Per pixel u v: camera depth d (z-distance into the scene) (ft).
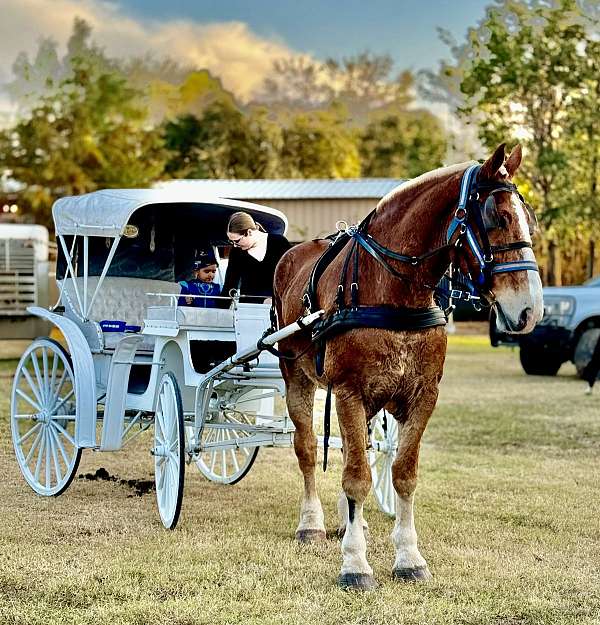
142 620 15.35
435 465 29.12
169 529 21.01
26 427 34.35
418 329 16.96
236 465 26.50
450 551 19.48
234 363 20.20
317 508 20.84
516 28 87.56
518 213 15.76
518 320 15.40
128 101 107.65
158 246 28.02
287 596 16.65
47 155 104.94
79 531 20.84
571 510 23.21
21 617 15.42
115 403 23.13
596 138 87.86
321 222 91.71
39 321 64.54
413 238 16.85
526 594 16.81
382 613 15.76
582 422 37.96
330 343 17.57
